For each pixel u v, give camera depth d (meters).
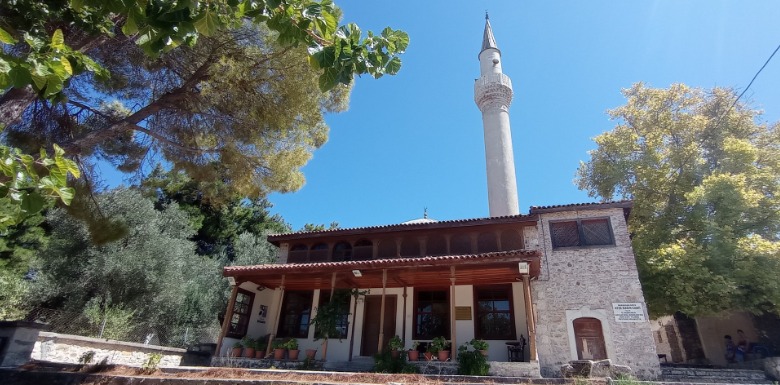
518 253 12.45
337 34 4.16
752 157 17.20
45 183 3.14
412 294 15.84
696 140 20.28
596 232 15.11
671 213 18.94
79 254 21.14
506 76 26.89
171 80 11.19
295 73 10.38
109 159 11.79
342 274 14.55
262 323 16.89
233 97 10.45
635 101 21.98
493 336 14.36
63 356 11.69
